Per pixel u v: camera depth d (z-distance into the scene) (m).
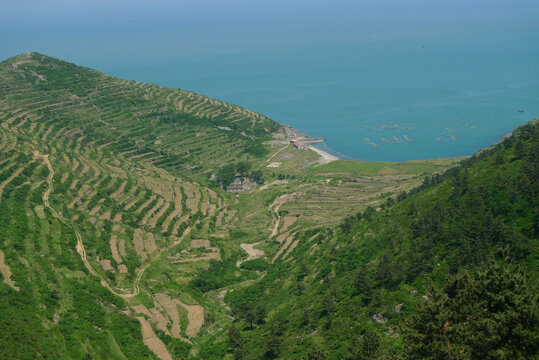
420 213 190.62
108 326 165.62
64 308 167.00
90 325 162.50
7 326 145.38
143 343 164.25
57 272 186.88
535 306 83.94
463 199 176.88
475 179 186.88
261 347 157.38
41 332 148.88
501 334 84.56
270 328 169.00
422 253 153.62
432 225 168.38
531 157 173.88
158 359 157.75
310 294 181.62
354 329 140.88
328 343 141.00
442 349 88.19
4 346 136.25
